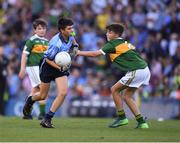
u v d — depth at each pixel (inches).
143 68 1274.6
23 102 2361.0
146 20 2728.8
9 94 2399.1
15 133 1159.0
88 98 2289.6
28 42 1578.5
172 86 2411.4
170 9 2760.8
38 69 1581.0
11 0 2997.0
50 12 2871.6
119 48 1268.5
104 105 2261.3
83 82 2454.5
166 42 2608.3
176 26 2696.9
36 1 2925.7
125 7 2805.1
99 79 2440.9
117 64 1282.0
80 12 2834.6
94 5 2854.3
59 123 1427.2
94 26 2751.0
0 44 2758.4
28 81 2471.7
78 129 1258.6
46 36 2642.7
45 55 1264.8
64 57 1246.9
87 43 2662.4
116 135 1139.9
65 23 1250.0
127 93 1296.8
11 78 2480.3
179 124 1476.4
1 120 1504.7
